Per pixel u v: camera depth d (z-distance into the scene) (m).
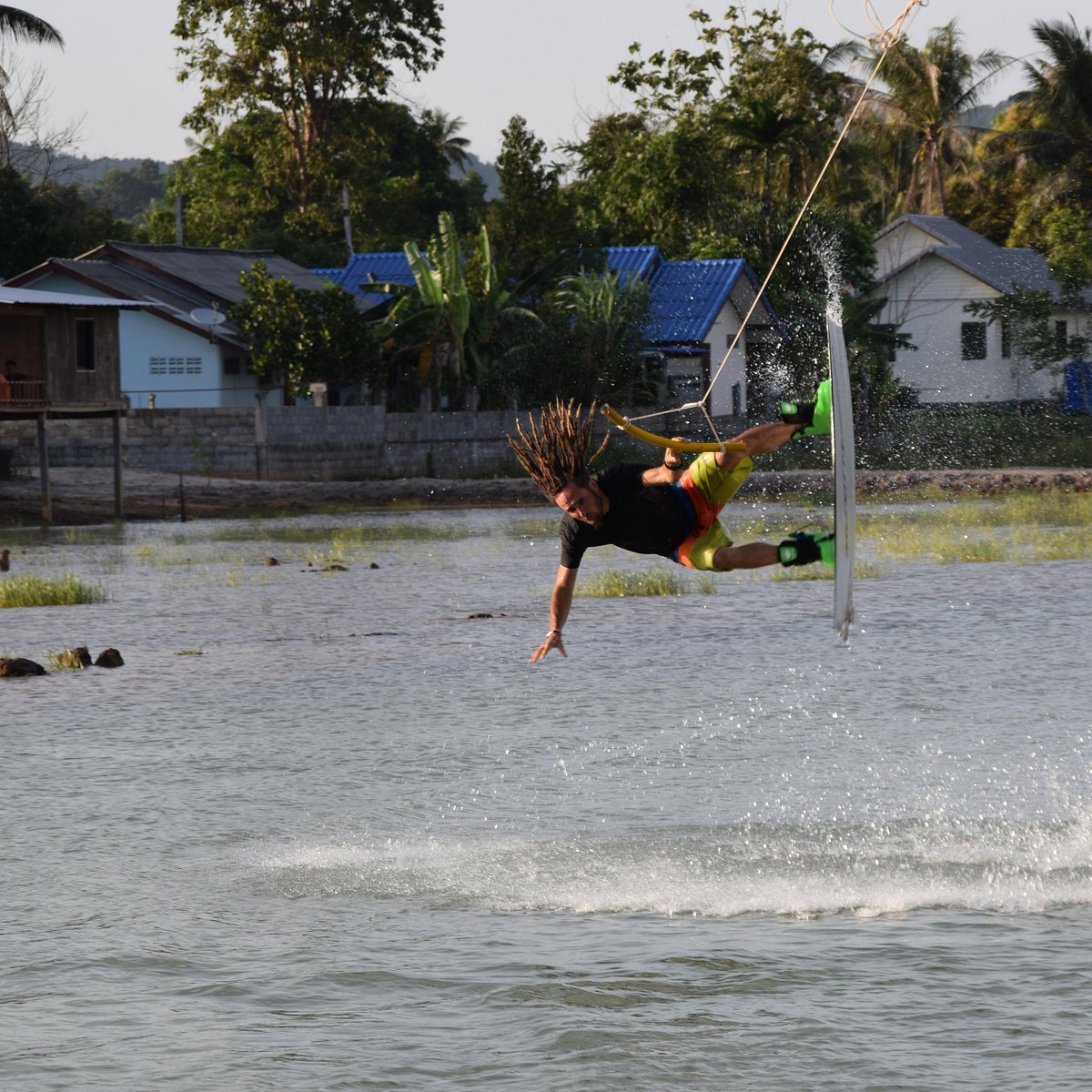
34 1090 23.78
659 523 29.41
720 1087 23.41
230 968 29.53
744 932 31.11
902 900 33.16
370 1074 24.19
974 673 64.50
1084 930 30.70
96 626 88.56
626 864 36.78
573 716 57.34
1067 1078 23.31
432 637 81.25
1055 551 118.88
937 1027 25.52
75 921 32.88
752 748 50.47
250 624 88.06
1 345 165.50
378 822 41.69
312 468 199.88
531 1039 25.50
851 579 28.44
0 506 168.50
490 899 34.00
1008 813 41.06
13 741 54.41
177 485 187.00
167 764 49.84
